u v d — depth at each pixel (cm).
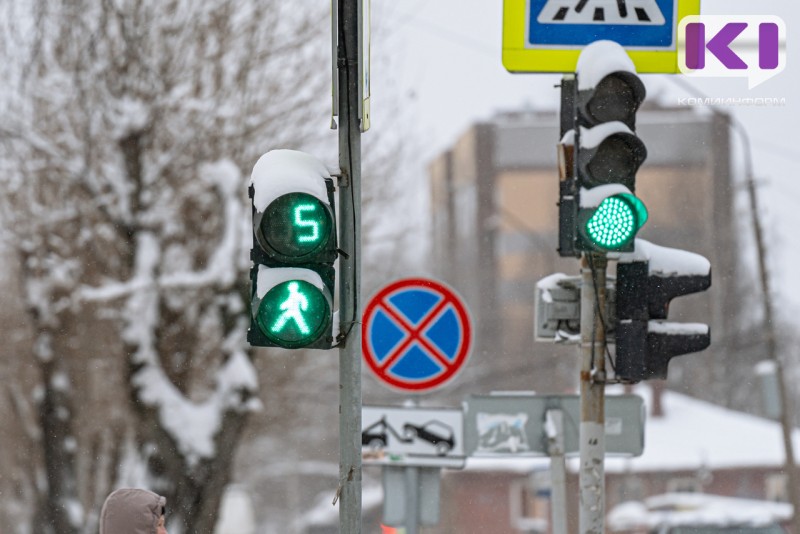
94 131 3769
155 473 3675
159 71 3800
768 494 9950
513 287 14712
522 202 14925
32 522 4697
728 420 10519
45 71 3812
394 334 2106
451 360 2106
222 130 3847
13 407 4712
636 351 1714
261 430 4784
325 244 1442
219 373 3728
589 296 1730
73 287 3884
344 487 1527
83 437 4428
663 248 1739
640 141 1560
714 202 13000
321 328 1434
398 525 2139
